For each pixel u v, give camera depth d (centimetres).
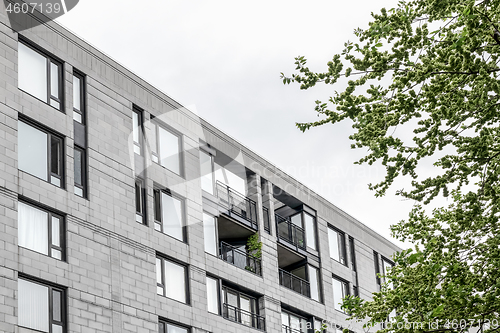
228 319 2712
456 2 884
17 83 2116
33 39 2223
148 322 2306
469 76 895
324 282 3497
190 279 2569
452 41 882
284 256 3416
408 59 878
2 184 1962
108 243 2247
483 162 976
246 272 2936
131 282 2288
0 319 1820
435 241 1021
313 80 877
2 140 2006
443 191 987
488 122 973
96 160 2311
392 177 948
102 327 2119
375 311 1048
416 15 878
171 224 2531
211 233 2764
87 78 2394
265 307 2969
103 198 2281
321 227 3634
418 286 999
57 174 2177
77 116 2325
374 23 857
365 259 3950
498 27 871
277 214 3419
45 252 2042
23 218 2011
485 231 1047
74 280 2080
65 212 2136
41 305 1967
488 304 988
